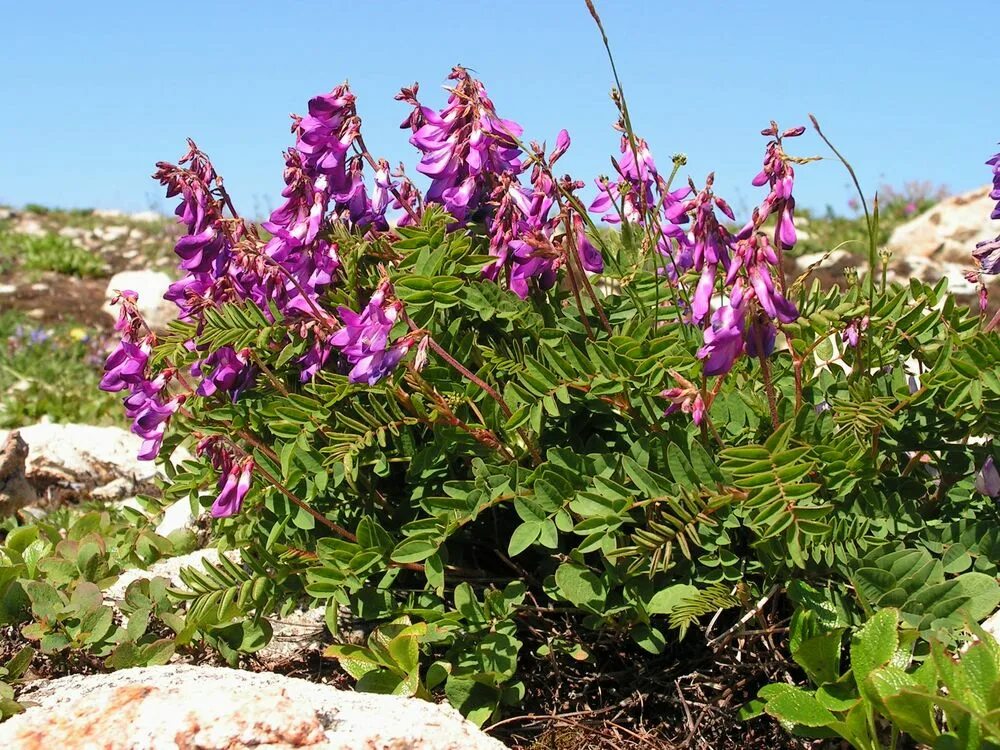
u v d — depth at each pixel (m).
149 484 0.75
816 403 0.43
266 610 0.43
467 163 0.42
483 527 0.45
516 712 0.41
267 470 0.43
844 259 1.64
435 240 0.43
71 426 0.78
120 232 2.68
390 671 0.39
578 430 0.43
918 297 0.44
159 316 1.38
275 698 0.32
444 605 0.42
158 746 0.31
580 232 0.42
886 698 0.32
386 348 0.38
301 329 0.43
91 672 0.44
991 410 0.38
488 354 0.42
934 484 0.43
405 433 0.42
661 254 0.45
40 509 0.70
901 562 0.36
